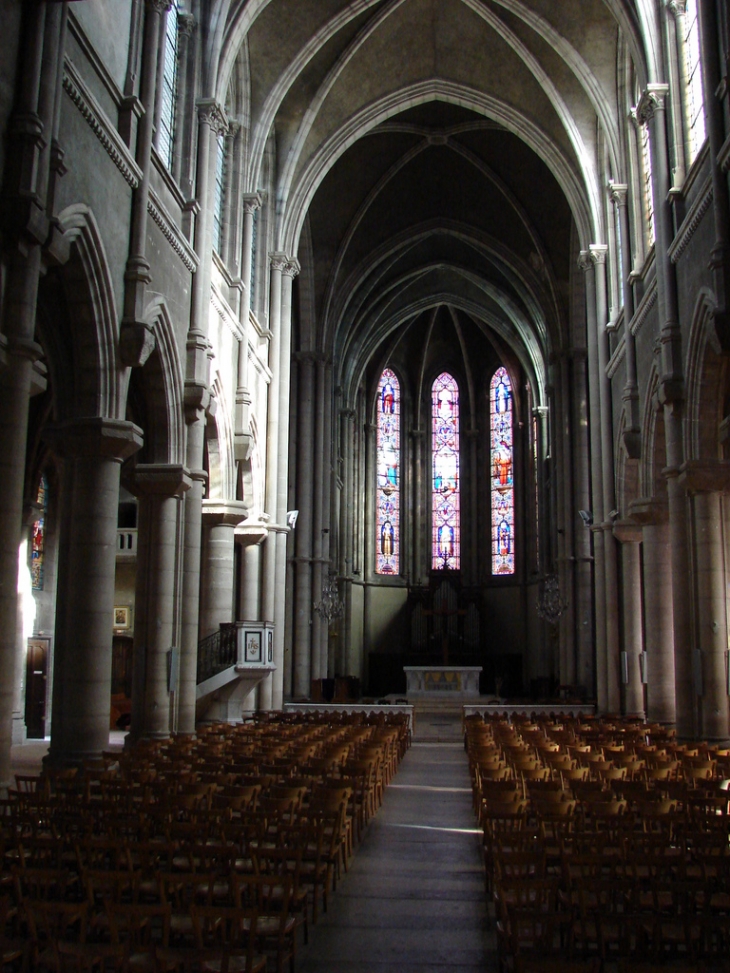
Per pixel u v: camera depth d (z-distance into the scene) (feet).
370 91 107.14
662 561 82.89
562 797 34.83
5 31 41.88
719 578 64.44
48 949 21.18
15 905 24.62
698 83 69.26
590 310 104.73
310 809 34.27
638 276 85.20
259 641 81.05
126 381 56.90
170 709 64.69
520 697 160.04
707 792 35.47
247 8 78.64
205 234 72.64
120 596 110.32
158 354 65.05
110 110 56.29
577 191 107.45
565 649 129.29
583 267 105.09
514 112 108.17
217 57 75.46
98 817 29.58
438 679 137.18
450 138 125.39
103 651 53.11
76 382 54.80
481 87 107.96
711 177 58.39
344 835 35.76
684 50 71.82
